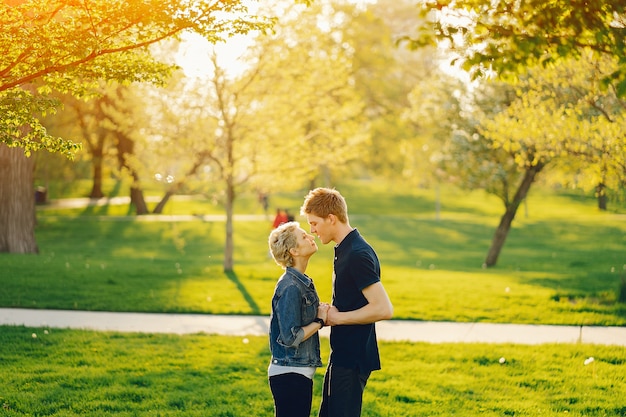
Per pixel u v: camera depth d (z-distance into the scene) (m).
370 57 43.22
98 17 5.72
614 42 4.97
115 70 6.16
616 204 14.30
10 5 6.16
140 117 17.67
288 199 55.44
